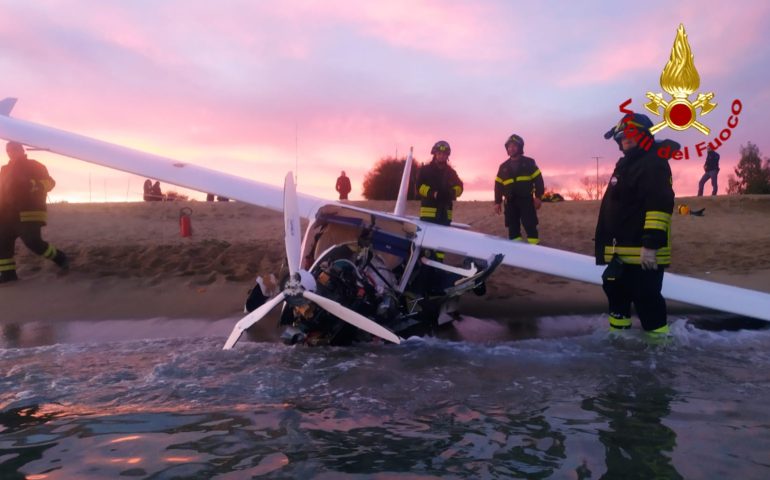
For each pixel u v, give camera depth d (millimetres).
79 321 6270
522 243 6406
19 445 2881
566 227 12922
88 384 3865
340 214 5953
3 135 7488
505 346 5102
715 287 5770
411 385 3885
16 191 7914
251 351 4758
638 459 2754
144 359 4578
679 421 3240
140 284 7801
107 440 2941
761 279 8328
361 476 2572
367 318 4797
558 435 3047
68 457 2744
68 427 3111
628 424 3191
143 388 3773
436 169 8312
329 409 3414
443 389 3807
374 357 4613
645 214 5035
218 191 7020
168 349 4945
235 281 7996
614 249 5219
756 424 3191
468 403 3543
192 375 4070
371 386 3854
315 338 4984
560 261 5953
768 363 4523
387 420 3248
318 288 4906
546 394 3729
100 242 10945
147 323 6172
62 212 14031
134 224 13102
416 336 5512
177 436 2996
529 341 5352
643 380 4039
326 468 2648
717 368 4367
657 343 5125
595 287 8305
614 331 5441
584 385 3922
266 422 3203
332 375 4082
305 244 5555
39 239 8148
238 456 2770
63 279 8039
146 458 2736
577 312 6930
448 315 6395
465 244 5918
